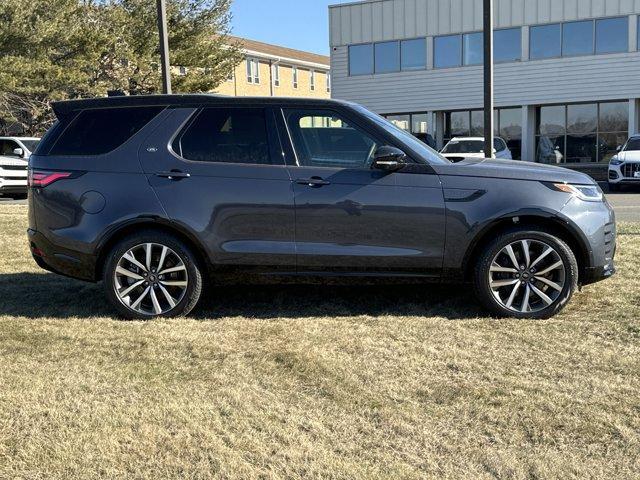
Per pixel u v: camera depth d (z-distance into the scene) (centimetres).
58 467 289
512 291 490
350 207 488
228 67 2928
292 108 510
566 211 479
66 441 311
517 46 2744
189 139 512
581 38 2628
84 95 2509
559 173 495
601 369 388
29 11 2197
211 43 2848
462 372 390
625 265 650
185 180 502
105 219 505
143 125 518
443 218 485
